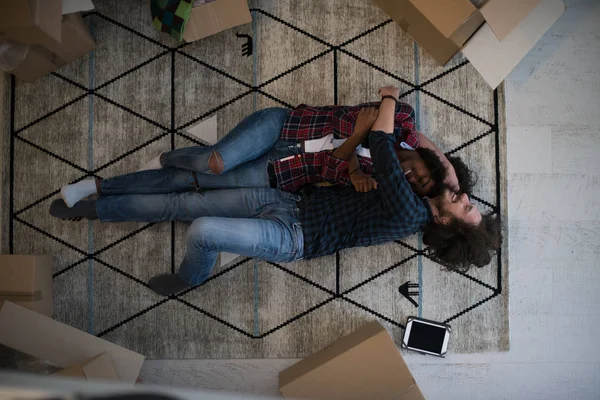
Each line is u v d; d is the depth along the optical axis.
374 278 2.03
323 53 2.05
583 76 2.06
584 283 2.04
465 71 2.05
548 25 1.82
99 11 2.03
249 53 2.04
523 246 2.04
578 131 2.06
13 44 1.76
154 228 2.03
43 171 2.02
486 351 2.03
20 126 2.02
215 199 1.84
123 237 2.02
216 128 2.04
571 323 2.04
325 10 2.06
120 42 2.04
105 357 1.71
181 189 1.88
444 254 1.77
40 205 2.01
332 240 1.72
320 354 1.92
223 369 2.00
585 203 2.05
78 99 2.03
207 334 2.01
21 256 1.85
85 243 2.02
